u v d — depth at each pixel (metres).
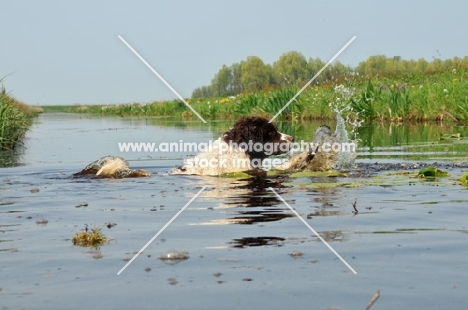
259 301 3.48
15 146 17.52
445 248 4.55
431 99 21.66
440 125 19.94
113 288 3.77
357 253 4.45
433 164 9.82
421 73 33.81
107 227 5.60
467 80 23.05
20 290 3.76
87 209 6.58
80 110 89.38
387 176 8.63
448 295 3.52
